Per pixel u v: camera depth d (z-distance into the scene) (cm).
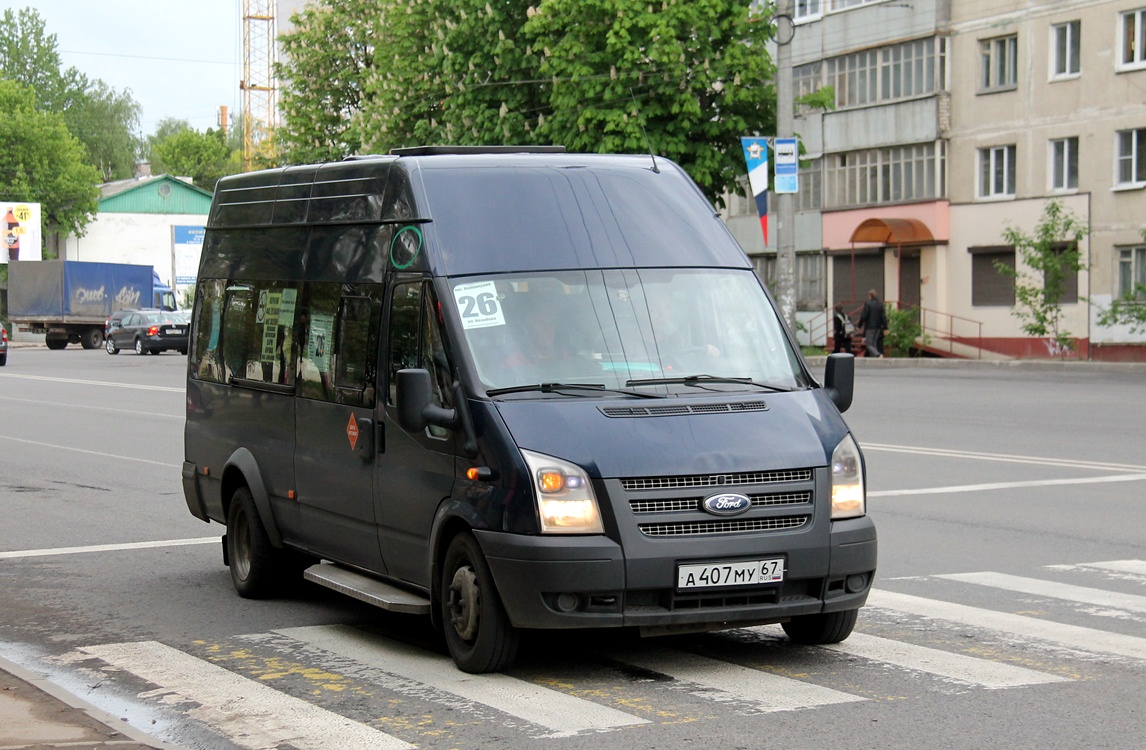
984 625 798
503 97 3616
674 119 3472
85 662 752
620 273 752
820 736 580
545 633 785
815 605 681
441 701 648
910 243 4678
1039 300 4128
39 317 6278
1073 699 636
